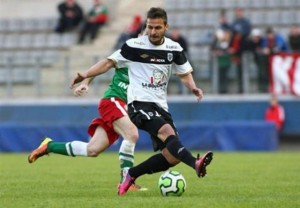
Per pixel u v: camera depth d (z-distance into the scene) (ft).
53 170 131.23
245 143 210.38
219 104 222.69
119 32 267.39
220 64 222.28
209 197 79.51
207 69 223.51
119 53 81.46
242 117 221.87
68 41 270.05
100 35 267.59
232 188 92.99
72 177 113.91
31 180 107.45
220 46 222.48
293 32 226.17
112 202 73.26
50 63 251.19
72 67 230.27
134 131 86.74
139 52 81.00
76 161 162.50
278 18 261.24
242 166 141.28
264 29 258.78
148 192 86.28
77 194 84.58
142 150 212.02
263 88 221.66
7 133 213.46
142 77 81.15
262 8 264.93
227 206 69.15
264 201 74.28
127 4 278.67
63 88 230.89
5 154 200.44
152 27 79.56
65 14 270.87
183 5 271.28
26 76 241.96
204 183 101.50
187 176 115.44
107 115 87.40
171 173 82.02
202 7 269.64
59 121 229.66
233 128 210.18
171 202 72.64
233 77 222.28
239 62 221.46
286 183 101.50
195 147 211.41
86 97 231.71
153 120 79.36
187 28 263.70
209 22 264.72
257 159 165.78
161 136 78.74
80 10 271.90
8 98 236.84
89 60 228.02
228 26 224.94
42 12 295.89
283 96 220.64
